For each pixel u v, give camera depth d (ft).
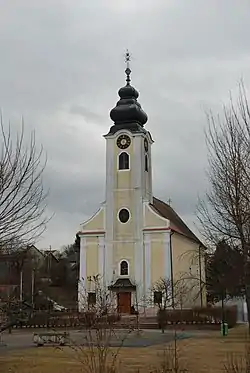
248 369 47.37
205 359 70.74
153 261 188.55
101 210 197.16
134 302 182.70
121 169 198.29
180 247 204.44
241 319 173.37
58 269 329.93
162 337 118.21
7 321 64.34
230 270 63.10
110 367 53.57
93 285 180.75
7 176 46.47
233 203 47.55
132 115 202.80
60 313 168.96
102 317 56.29
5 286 79.41
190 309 165.89
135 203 194.39
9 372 62.18
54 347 90.43
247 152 47.88
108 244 193.36
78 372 60.39
